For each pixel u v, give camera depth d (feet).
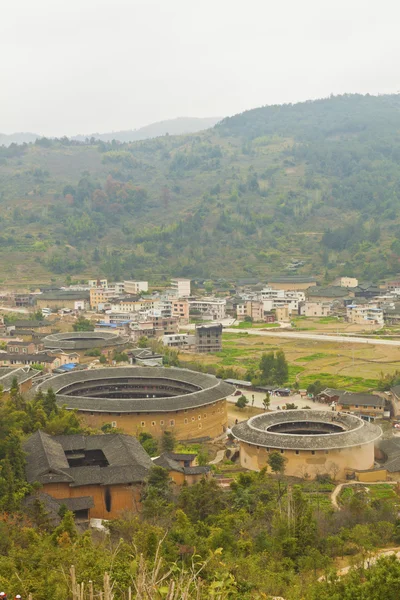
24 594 195.52
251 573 254.47
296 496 342.85
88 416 538.47
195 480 422.41
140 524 304.71
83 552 240.73
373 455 485.15
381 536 320.29
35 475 359.46
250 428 488.44
